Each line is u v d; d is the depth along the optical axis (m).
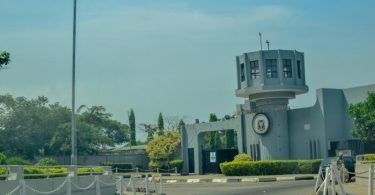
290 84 46.84
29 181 17.73
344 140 46.75
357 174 23.72
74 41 28.61
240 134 51.28
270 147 47.78
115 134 88.25
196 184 36.56
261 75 46.72
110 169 28.88
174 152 63.09
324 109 46.28
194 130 56.66
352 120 46.28
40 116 68.50
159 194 27.02
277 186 30.14
